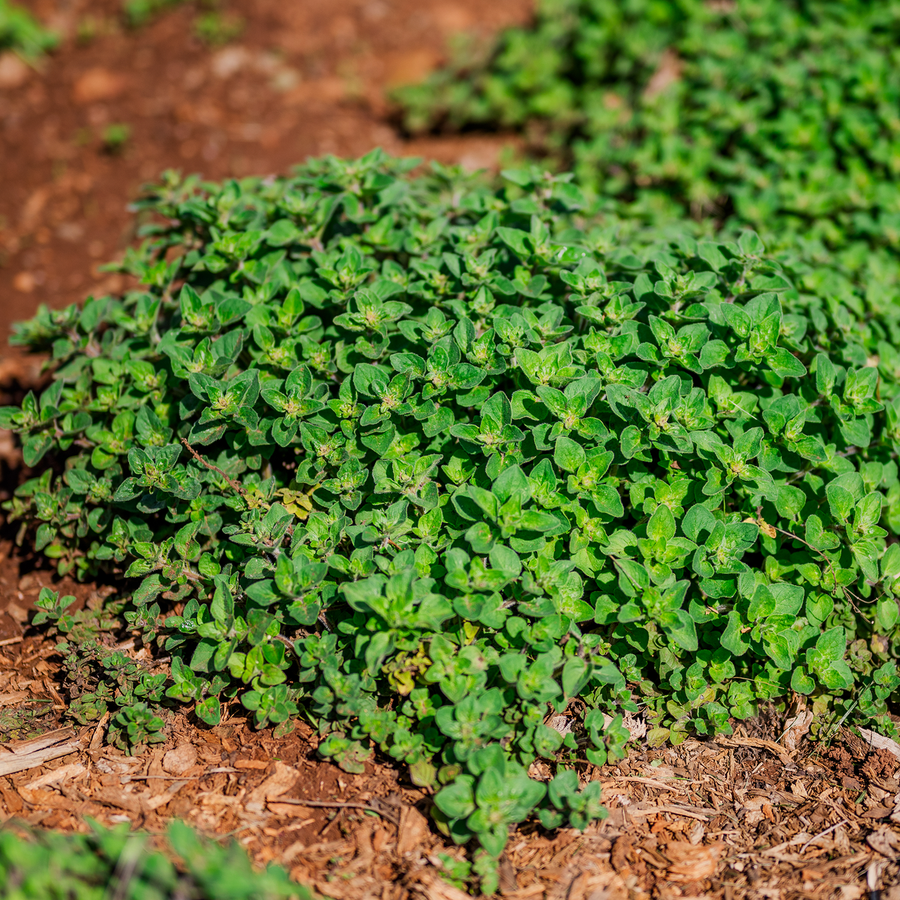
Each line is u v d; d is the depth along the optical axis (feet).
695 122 6.65
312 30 8.78
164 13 8.86
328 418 5.83
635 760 5.76
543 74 7.63
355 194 6.07
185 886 5.39
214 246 5.98
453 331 5.83
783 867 5.64
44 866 5.38
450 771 5.63
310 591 5.67
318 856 5.61
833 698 5.80
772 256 6.15
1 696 5.85
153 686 5.75
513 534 5.71
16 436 6.32
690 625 5.68
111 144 7.49
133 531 5.81
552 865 5.63
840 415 5.85
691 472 5.80
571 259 5.94
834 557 5.81
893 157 6.46
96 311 6.04
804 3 6.81
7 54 8.29
